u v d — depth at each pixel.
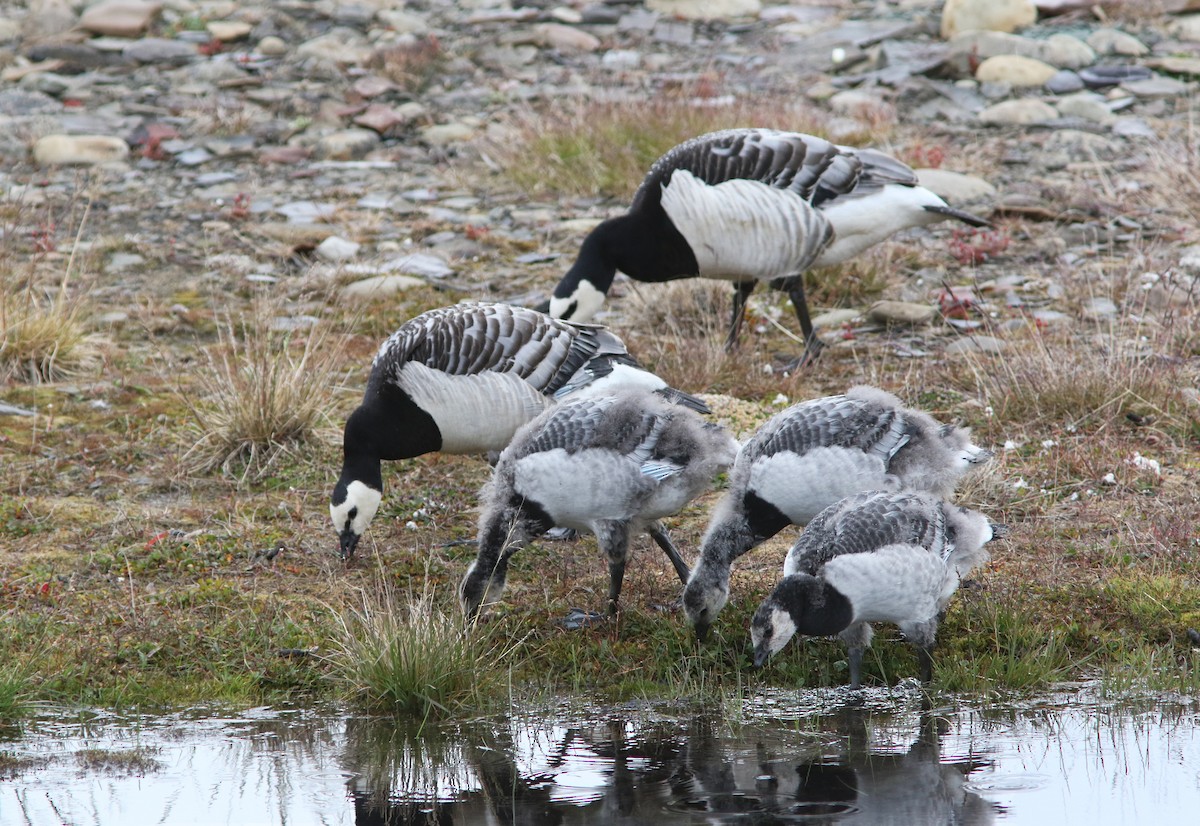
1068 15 29.56
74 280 18.42
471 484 13.13
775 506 10.09
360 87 27.50
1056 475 12.41
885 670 9.84
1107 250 18.72
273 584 11.15
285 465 13.33
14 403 14.83
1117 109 24.88
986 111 24.89
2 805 8.27
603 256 15.15
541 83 28.02
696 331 15.98
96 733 9.26
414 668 9.55
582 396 10.70
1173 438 13.16
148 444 13.77
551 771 8.64
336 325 17.05
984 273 18.23
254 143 25.14
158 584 11.13
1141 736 8.84
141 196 22.34
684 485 10.31
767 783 8.34
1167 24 28.84
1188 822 7.71
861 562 9.03
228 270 18.86
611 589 10.60
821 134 23.06
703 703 9.55
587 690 9.77
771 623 8.98
